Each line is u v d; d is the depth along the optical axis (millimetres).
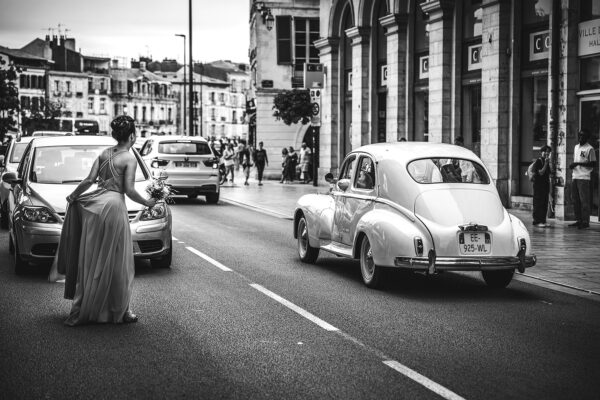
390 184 10164
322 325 7914
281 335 7465
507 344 7195
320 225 11844
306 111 37781
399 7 26703
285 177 38656
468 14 23312
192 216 20766
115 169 7844
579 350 6992
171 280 10586
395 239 9625
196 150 25344
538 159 17156
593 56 17875
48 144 12414
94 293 7754
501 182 21234
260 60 44125
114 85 142625
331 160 33969
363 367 6344
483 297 9664
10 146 19812
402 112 27094
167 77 156750
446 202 9773
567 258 12672
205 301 9141
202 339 7266
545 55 20031
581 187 16844
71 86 132375
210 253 13398
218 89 158625
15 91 54031
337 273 11445
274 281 10633
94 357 6605
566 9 18172
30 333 7469
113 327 7742
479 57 22859
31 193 11195
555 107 18547
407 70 26797
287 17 43969
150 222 11039
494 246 9641
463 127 23703
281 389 5723
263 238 15805
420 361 6551
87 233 7773
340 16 32938
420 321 8180
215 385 5816
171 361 6488
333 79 33562
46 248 10734
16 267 10992
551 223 18016
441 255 9516
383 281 10055
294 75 44281
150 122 149500
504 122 21141
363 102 30250
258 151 35656
